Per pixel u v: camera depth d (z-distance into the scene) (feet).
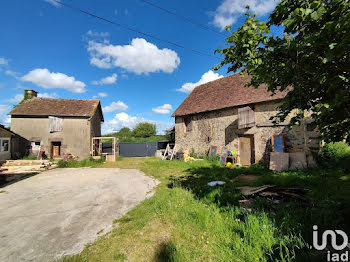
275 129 30.66
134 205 15.85
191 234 10.02
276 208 11.98
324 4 5.42
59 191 21.17
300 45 5.78
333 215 8.80
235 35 7.06
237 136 37.01
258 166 30.66
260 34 6.50
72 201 17.46
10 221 13.20
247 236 8.82
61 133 47.73
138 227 11.20
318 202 11.49
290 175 21.39
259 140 32.73
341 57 5.49
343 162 21.99
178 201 14.44
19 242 10.41
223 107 39.04
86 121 49.06
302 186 17.13
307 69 6.27
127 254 8.84
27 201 17.74
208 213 11.69
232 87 43.34
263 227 9.02
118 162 47.19
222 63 8.29
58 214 14.34
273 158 28.45
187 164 36.96
